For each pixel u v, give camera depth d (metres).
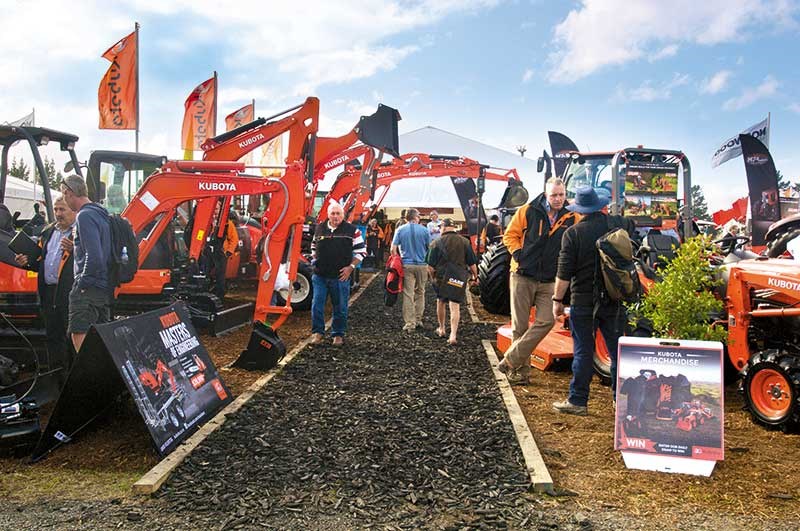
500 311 11.38
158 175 7.87
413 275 9.87
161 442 4.56
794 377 5.07
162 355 5.05
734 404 6.05
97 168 9.77
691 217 8.55
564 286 5.60
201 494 3.91
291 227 7.83
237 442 4.75
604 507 3.83
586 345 5.61
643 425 4.48
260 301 7.61
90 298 5.24
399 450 4.64
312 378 6.76
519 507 3.80
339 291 8.52
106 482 4.15
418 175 20.78
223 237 10.58
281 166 7.77
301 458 4.46
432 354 8.11
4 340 6.47
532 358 7.55
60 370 5.84
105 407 5.14
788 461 4.60
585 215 5.58
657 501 3.93
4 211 7.16
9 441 4.54
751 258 6.50
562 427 5.29
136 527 3.50
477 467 4.36
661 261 7.18
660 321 5.02
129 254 5.63
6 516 3.63
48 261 6.05
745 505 3.89
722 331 4.95
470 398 6.05
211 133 16.47
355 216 15.55
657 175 8.85
